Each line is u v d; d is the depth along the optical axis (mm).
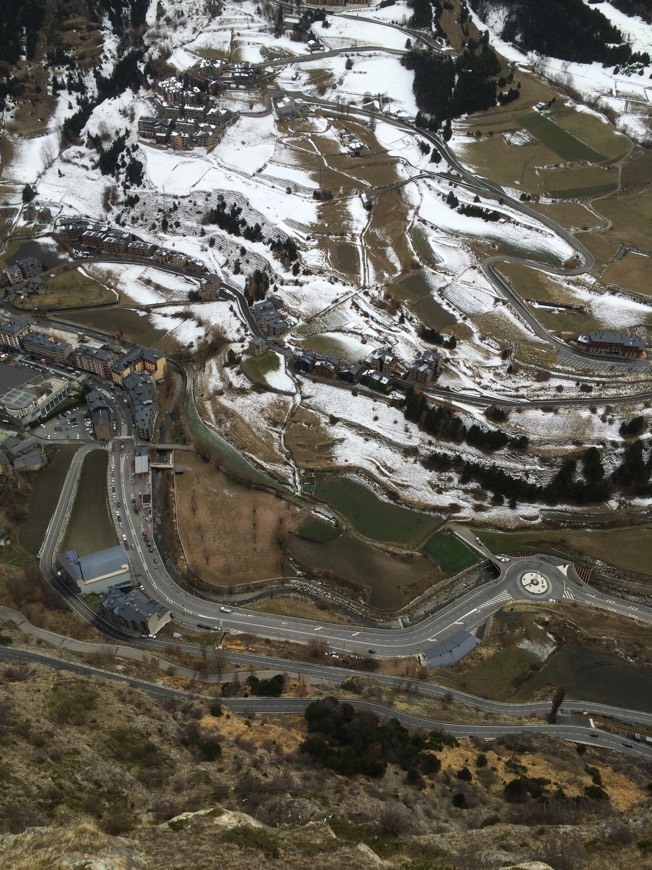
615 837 91438
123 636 153625
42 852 70938
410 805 101938
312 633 158750
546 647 156000
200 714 121688
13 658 134500
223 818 86812
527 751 123500
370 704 133875
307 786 102250
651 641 158875
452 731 130375
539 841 91188
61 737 97750
